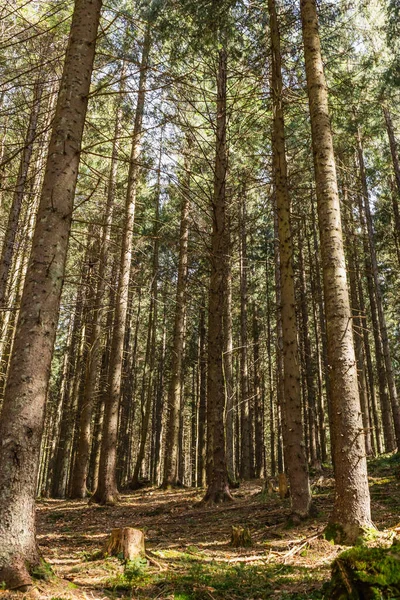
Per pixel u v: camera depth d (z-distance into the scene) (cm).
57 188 491
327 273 723
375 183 2175
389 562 292
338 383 675
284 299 894
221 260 1215
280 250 922
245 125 1263
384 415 2020
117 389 1589
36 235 478
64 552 700
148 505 1401
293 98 1012
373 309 2184
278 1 1055
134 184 1641
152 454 3212
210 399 1226
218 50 1102
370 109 1434
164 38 978
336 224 742
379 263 2398
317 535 646
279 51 986
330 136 793
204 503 1179
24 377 425
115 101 1292
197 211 1531
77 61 541
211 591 420
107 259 1584
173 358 1886
